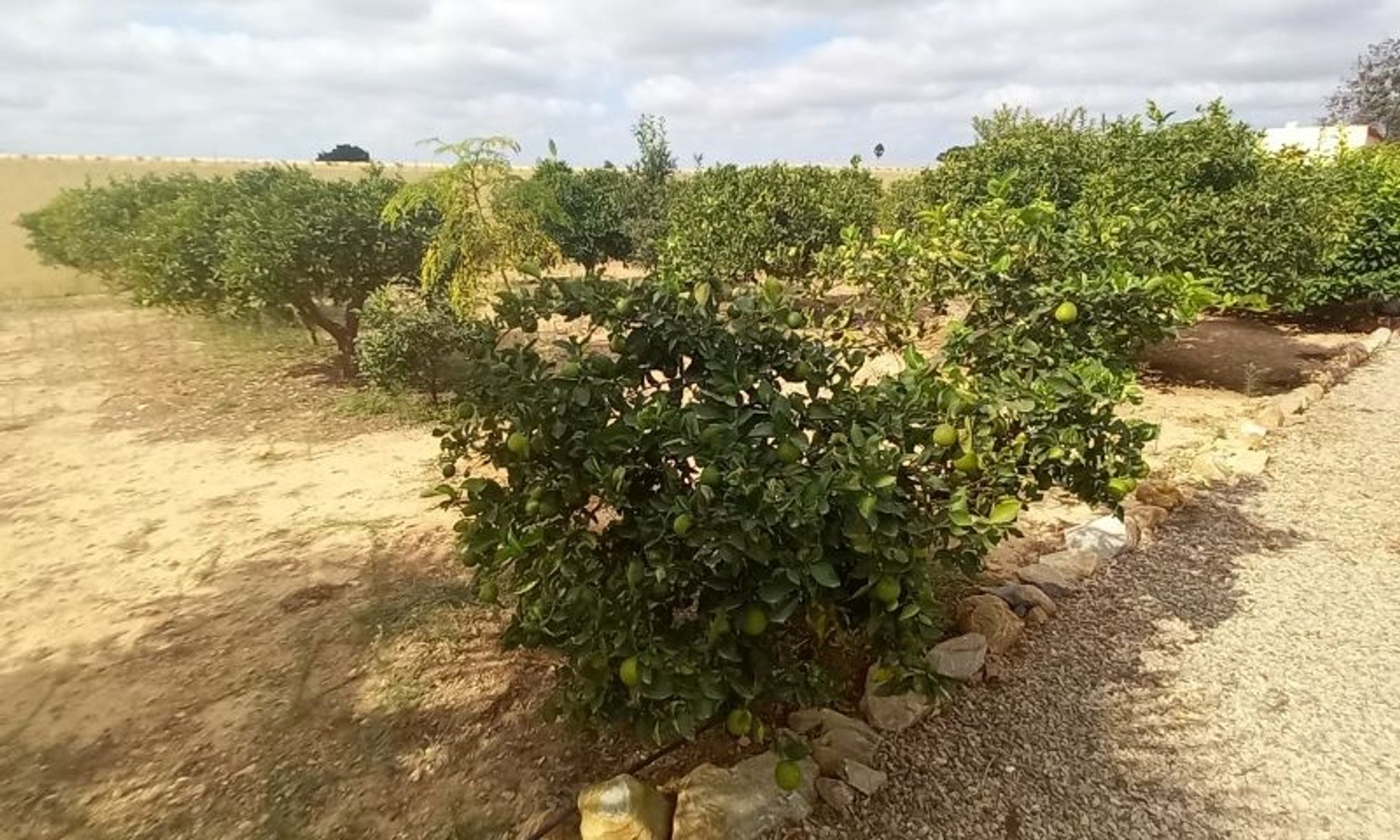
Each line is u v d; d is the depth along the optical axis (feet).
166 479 19.08
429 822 8.42
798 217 35.22
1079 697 10.54
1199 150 27.78
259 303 25.67
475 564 9.07
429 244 26.43
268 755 9.43
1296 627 12.27
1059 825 8.50
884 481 7.39
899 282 13.51
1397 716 10.27
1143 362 27.32
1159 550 14.74
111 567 14.48
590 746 9.49
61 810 8.66
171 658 11.50
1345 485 17.93
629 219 46.29
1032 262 12.64
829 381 9.43
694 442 7.79
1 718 10.27
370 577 13.83
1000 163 33.55
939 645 10.90
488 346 8.96
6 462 20.34
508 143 24.77
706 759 9.29
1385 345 32.42
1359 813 8.71
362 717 10.05
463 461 19.52
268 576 13.96
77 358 31.73
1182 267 25.16
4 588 13.71
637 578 7.41
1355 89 127.54
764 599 7.23
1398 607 12.83
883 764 9.23
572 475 8.21
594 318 9.29
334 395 26.04
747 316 9.71
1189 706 10.43
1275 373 27.89
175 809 8.66
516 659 11.20
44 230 47.26
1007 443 9.90
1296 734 9.95
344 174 73.92
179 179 43.60
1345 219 30.17
